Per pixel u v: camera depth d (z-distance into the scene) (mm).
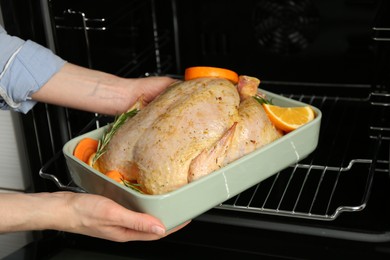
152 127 1067
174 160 1037
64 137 1321
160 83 1251
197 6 1563
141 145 1062
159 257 1293
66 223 1064
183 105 1075
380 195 1305
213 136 1059
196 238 1285
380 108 1407
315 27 1509
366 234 1212
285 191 1271
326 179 1374
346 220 1246
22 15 1240
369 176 1206
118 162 1082
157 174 1038
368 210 1265
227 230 1275
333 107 1552
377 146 1314
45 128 1308
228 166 1039
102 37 1436
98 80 1249
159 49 1633
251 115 1097
